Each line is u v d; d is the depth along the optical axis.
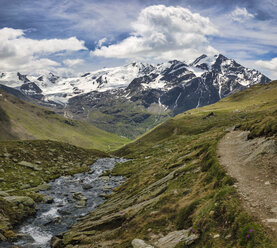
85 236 24.89
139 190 36.66
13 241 25.58
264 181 16.89
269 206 13.06
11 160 65.38
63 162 81.88
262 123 30.78
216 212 14.74
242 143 30.72
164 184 30.28
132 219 22.95
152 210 22.27
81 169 74.31
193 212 17.72
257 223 11.66
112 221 26.05
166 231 17.95
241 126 43.62
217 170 22.25
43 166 70.62
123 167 76.44
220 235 12.79
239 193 15.70
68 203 41.09
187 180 26.05
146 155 98.81
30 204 36.28
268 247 9.85
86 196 45.69
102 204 39.53
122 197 38.56
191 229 15.34
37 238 27.11
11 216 30.61
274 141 23.23
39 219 33.16
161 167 47.47
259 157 22.17
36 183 52.81
